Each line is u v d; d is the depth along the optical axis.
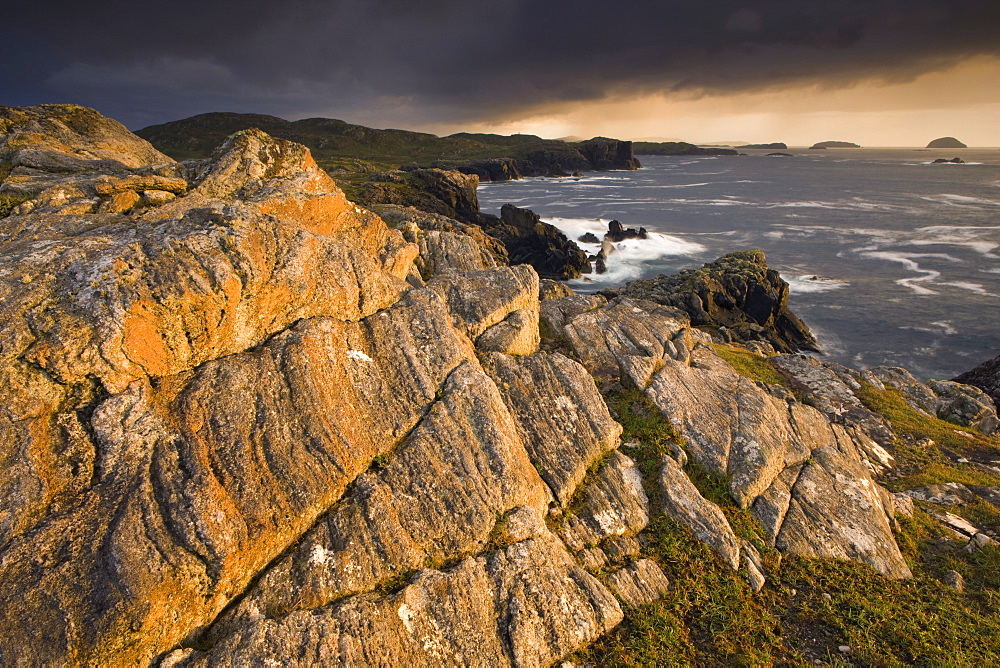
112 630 7.11
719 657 10.26
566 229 93.69
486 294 16.83
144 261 9.92
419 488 10.66
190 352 10.09
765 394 17.62
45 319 8.82
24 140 16.33
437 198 115.81
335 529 9.56
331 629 8.39
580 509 12.62
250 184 14.93
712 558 12.23
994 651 10.70
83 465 8.27
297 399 10.45
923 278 63.59
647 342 18.52
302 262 11.80
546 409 14.12
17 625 6.88
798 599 11.78
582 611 10.23
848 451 16.86
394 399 11.73
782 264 70.56
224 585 8.27
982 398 24.55
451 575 9.71
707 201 139.00
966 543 14.21
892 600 11.90
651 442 14.93
